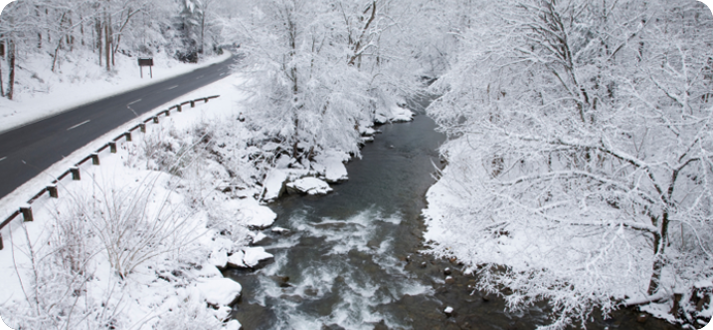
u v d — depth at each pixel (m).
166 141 13.34
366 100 18.52
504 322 7.82
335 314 8.12
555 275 7.36
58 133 13.69
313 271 9.73
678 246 8.33
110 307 6.81
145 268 8.20
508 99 12.35
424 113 30.22
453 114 14.27
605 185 7.47
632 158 6.94
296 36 15.96
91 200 8.57
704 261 8.02
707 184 7.08
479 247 8.64
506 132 8.08
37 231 7.79
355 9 19.25
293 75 16.11
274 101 16.59
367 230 11.89
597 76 10.49
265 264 10.02
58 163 11.02
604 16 10.34
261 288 9.03
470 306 8.34
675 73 7.44
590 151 7.77
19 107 16.64
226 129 15.62
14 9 16.80
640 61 9.66
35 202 8.90
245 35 15.34
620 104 9.12
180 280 8.38
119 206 7.65
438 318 7.98
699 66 8.23
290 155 17.08
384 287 9.06
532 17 10.35
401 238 11.38
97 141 12.86
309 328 7.70
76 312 6.22
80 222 7.24
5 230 7.76
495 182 8.56
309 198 14.41
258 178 15.00
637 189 7.02
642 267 7.21
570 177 7.94
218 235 10.59
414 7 22.97
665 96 8.26
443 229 11.45
